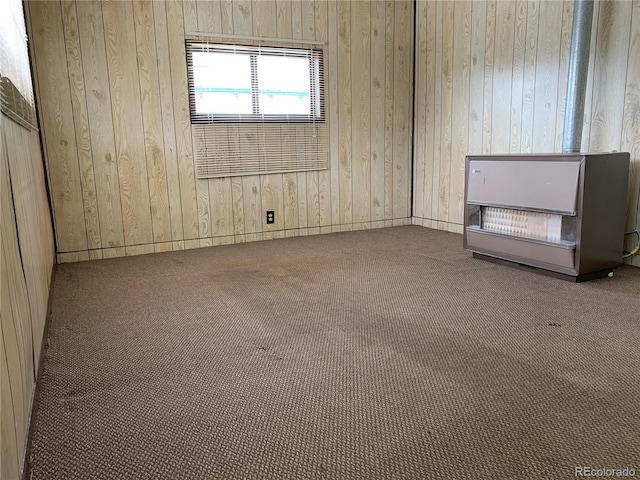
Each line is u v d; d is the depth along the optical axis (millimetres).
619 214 2916
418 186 5012
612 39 3119
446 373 1772
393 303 2578
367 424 1455
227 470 1258
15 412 1201
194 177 4086
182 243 4125
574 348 1965
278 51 4215
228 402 1599
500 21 3938
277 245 4184
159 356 1966
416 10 4762
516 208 3111
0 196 1259
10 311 1266
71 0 3498
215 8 3939
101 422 1487
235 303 2629
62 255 3725
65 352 2014
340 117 4609
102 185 3783
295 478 1223
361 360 1896
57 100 3557
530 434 1389
